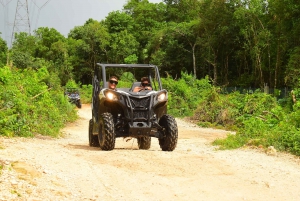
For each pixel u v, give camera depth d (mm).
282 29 40094
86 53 80312
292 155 10016
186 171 7910
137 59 76500
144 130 10125
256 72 47562
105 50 79000
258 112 21766
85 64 81188
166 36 62469
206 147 12773
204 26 54312
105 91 10195
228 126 21875
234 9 51688
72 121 24109
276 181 7461
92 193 6230
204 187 6941
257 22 45156
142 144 12227
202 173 7840
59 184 6391
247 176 7750
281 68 44438
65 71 79250
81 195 6059
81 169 7504
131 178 7266
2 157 7164
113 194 6324
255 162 9055
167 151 10391
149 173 7645
